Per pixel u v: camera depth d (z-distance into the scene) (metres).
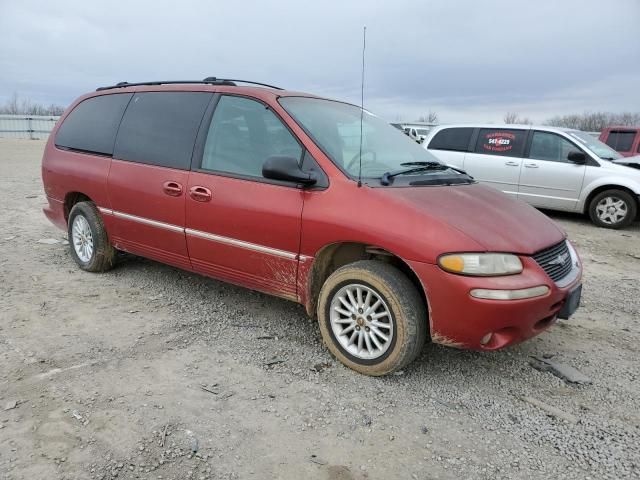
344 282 3.41
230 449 2.63
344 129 4.04
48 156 5.54
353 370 3.46
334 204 3.37
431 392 3.24
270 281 3.78
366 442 2.74
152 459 2.53
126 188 4.59
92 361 3.44
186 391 3.13
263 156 3.80
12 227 7.22
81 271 5.31
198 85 4.43
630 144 13.58
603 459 2.66
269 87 4.48
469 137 10.24
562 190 9.34
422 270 3.05
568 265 3.52
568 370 3.58
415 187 3.53
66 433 2.68
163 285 4.96
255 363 3.52
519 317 3.02
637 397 3.28
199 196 4.02
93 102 5.29
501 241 3.10
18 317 4.09
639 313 4.78
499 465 2.60
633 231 8.82
